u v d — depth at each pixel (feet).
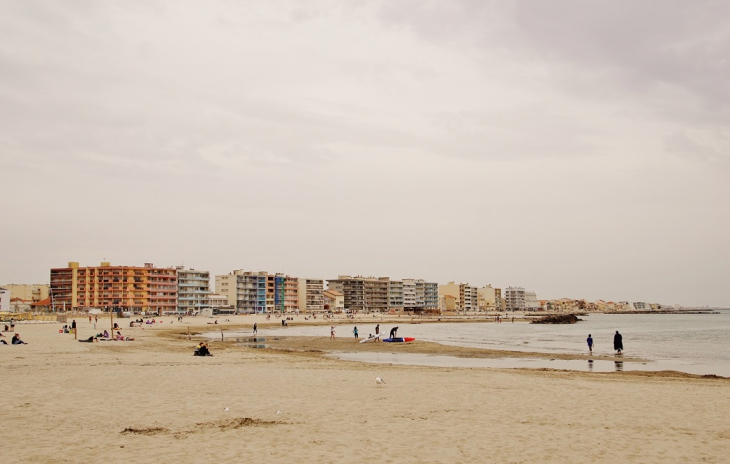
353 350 222.07
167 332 351.87
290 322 586.45
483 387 95.40
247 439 55.16
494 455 51.11
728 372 151.94
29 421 61.11
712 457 51.44
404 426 62.80
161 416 65.36
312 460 48.37
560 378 115.75
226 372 111.45
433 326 574.15
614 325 622.95
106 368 113.60
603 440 57.41
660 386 100.89
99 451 49.49
